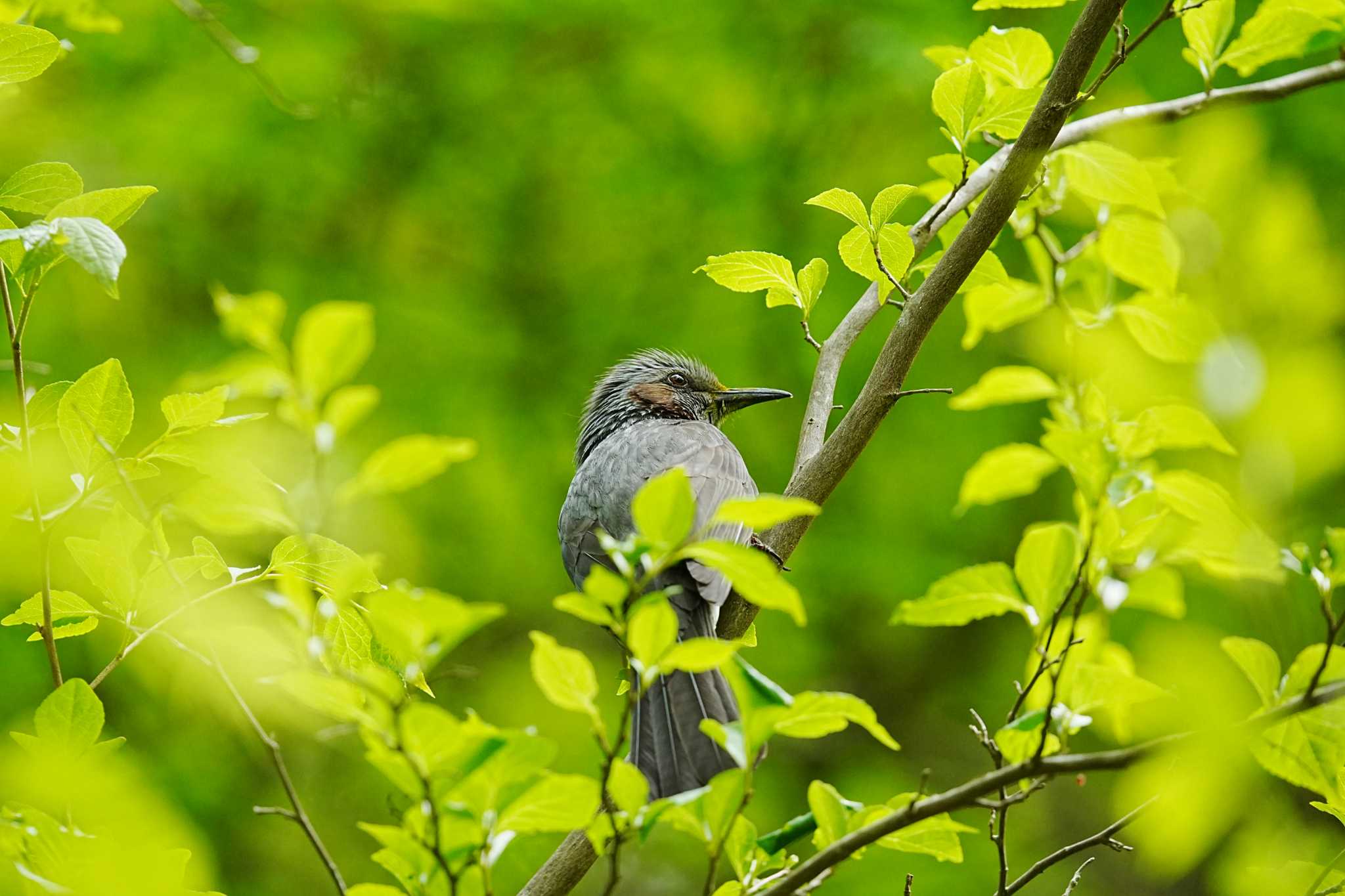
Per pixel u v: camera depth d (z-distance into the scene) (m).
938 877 14.06
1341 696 5.04
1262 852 7.05
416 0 14.39
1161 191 8.52
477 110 15.51
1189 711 6.95
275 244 15.21
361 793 14.28
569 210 15.79
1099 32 7.23
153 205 14.55
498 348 15.15
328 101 14.87
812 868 5.14
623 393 12.75
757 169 15.48
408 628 4.29
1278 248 7.45
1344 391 6.96
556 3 14.91
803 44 15.26
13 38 6.84
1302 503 7.33
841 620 15.92
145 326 14.41
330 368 4.21
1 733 12.62
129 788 5.85
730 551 4.48
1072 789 15.67
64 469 7.68
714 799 4.90
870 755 16.66
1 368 6.76
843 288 15.02
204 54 14.50
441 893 4.90
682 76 15.51
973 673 16.62
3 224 6.59
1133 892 14.59
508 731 4.42
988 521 15.20
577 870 6.86
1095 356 7.81
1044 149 7.39
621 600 4.43
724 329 15.27
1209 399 7.11
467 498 14.59
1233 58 8.44
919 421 15.20
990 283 8.24
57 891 4.98
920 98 14.81
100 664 13.13
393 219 15.54
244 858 13.65
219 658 8.14
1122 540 6.07
